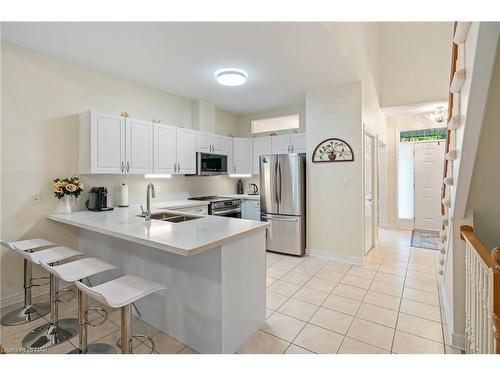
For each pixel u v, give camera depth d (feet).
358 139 12.17
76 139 10.46
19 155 9.02
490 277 3.50
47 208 9.68
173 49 9.21
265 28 7.91
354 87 12.22
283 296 9.20
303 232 13.80
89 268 6.24
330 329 7.26
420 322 7.55
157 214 10.15
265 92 13.92
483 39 3.84
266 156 14.38
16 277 9.05
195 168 14.34
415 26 15.35
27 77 9.18
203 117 15.38
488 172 5.44
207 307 6.28
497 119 4.71
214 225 7.52
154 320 7.47
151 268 7.46
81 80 10.59
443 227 8.99
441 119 17.06
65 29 7.95
